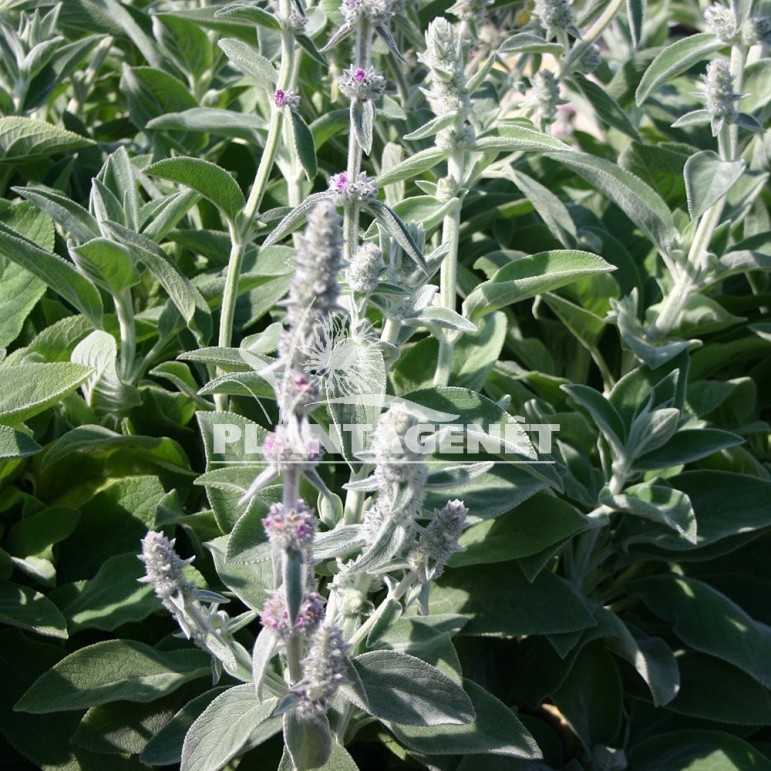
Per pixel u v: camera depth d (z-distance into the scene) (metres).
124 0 1.22
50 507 0.77
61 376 0.72
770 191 1.07
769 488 0.81
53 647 0.74
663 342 0.92
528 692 0.79
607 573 0.86
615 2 0.90
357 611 0.65
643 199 0.87
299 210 0.64
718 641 0.79
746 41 0.81
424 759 0.71
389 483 0.53
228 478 0.69
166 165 0.72
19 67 0.98
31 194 0.78
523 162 1.09
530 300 1.04
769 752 0.80
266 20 0.72
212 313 0.88
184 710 0.65
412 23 0.96
